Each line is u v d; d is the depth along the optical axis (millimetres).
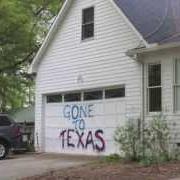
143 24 20484
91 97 23062
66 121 24547
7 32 30688
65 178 15734
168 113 19266
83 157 22328
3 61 31766
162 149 18641
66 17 24562
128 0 21766
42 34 32906
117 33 21484
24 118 39281
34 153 25406
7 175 17797
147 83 20125
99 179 15039
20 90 36062
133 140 19094
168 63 19422
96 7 22781
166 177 14508
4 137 23719
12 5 29734
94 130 22719
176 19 21000
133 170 16109
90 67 22938
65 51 24547
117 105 21500
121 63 21266
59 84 24859
